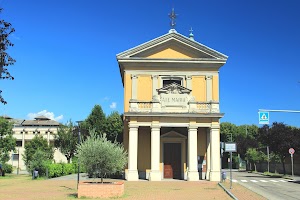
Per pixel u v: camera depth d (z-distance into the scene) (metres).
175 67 37.03
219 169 33.25
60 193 21.98
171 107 34.09
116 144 22.11
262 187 28.27
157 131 33.38
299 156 47.09
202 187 26.41
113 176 35.56
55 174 40.31
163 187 26.11
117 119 65.81
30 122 88.88
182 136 36.00
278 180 37.41
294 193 23.20
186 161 35.78
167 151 36.09
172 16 39.31
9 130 50.44
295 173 48.31
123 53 36.62
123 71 38.78
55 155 77.50
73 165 48.53
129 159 33.12
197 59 36.72
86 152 20.47
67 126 66.38
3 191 23.47
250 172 62.84
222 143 27.39
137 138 34.84
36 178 37.34
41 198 19.27
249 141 74.31
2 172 47.25
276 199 19.45
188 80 36.84
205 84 36.91
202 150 36.03
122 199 18.83
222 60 36.75
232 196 19.84
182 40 37.06
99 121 65.75
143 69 36.91
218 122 33.81
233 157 83.94
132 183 29.75
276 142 44.84
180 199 18.80
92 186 19.58
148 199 18.75
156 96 34.25
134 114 33.22
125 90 36.56
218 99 36.72
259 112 28.56
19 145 80.56
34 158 39.69
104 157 20.39
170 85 34.41
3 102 15.20
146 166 35.66
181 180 33.28
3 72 14.36
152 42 36.88
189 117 33.59
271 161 57.22
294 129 46.25
